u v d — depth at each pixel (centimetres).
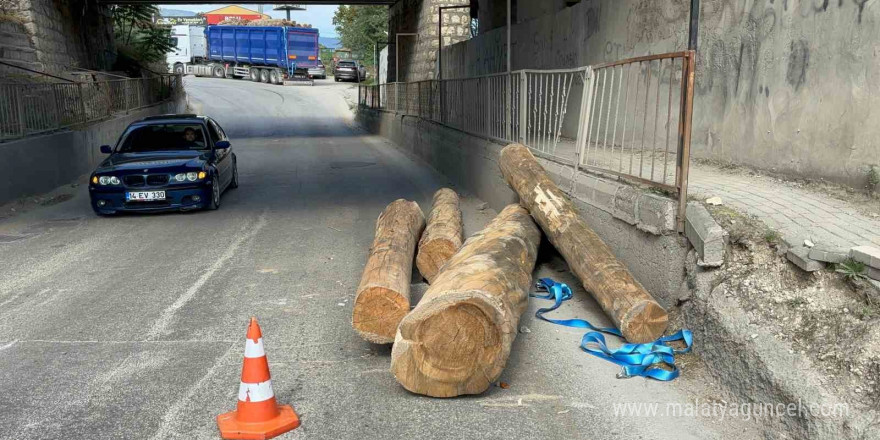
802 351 363
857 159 545
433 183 1369
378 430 373
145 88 2381
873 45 526
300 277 679
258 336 371
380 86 2716
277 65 4984
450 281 437
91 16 2452
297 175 1490
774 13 654
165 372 449
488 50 1767
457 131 1374
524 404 403
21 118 1202
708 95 777
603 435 365
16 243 841
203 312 572
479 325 396
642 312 462
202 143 1126
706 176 669
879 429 297
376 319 468
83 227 941
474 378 402
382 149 2067
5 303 598
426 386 404
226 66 5394
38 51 1867
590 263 527
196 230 914
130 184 991
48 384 430
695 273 467
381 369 456
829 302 380
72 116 1495
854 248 382
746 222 463
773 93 656
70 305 592
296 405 404
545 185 662
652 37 888
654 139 544
